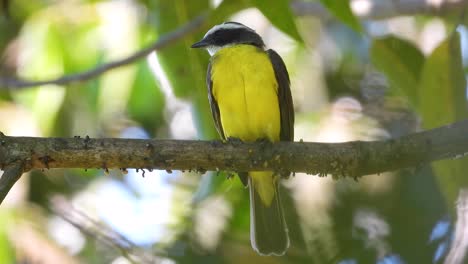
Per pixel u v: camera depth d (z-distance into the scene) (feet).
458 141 25.76
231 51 34.53
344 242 38.93
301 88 45.68
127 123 48.06
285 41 47.19
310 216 38.96
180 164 26.73
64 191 47.19
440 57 31.40
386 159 26.43
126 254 37.42
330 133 42.32
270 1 31.76
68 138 25.91
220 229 40.88
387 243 39.01
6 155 25.40
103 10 46.47
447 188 29.25
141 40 45.80
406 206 39.47
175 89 39.40
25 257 42.86
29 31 46.73
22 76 47.11
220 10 36.58
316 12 47.70
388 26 52.08
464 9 35.19
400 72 35.47
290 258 38.99
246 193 41.70
